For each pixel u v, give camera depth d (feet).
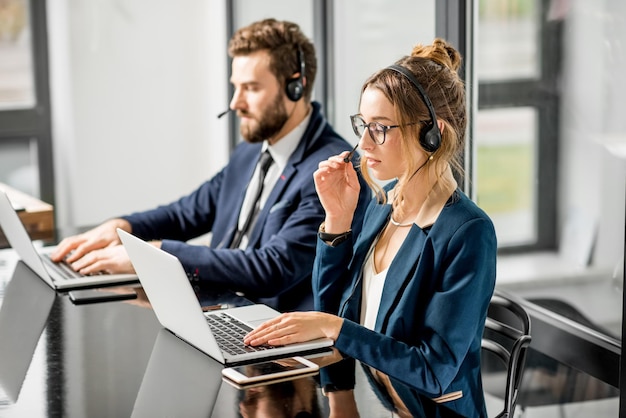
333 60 13.56
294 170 10.01
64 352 6.99
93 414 5.84
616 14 8.78
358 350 6.65
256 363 6.61
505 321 10.38
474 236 6.73
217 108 16.78
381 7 12.17
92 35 16.49
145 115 16.99
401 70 6.89
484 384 10.70
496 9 10.08
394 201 7.46
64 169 17.07
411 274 7.00
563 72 9.43
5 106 16.88
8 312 8.00
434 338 6.61
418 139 6.86
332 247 7.72
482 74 10.35
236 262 9.27
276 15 14.96
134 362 6.73
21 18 16.66
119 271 9.03
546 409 9.83
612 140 8.95
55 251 9.71
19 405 5.99
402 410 5.90
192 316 6.70
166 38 16.87
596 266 9.22
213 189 11.26
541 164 9.77
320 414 5.82
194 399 6.04
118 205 17.12
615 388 9.05
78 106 16.65
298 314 6.99
